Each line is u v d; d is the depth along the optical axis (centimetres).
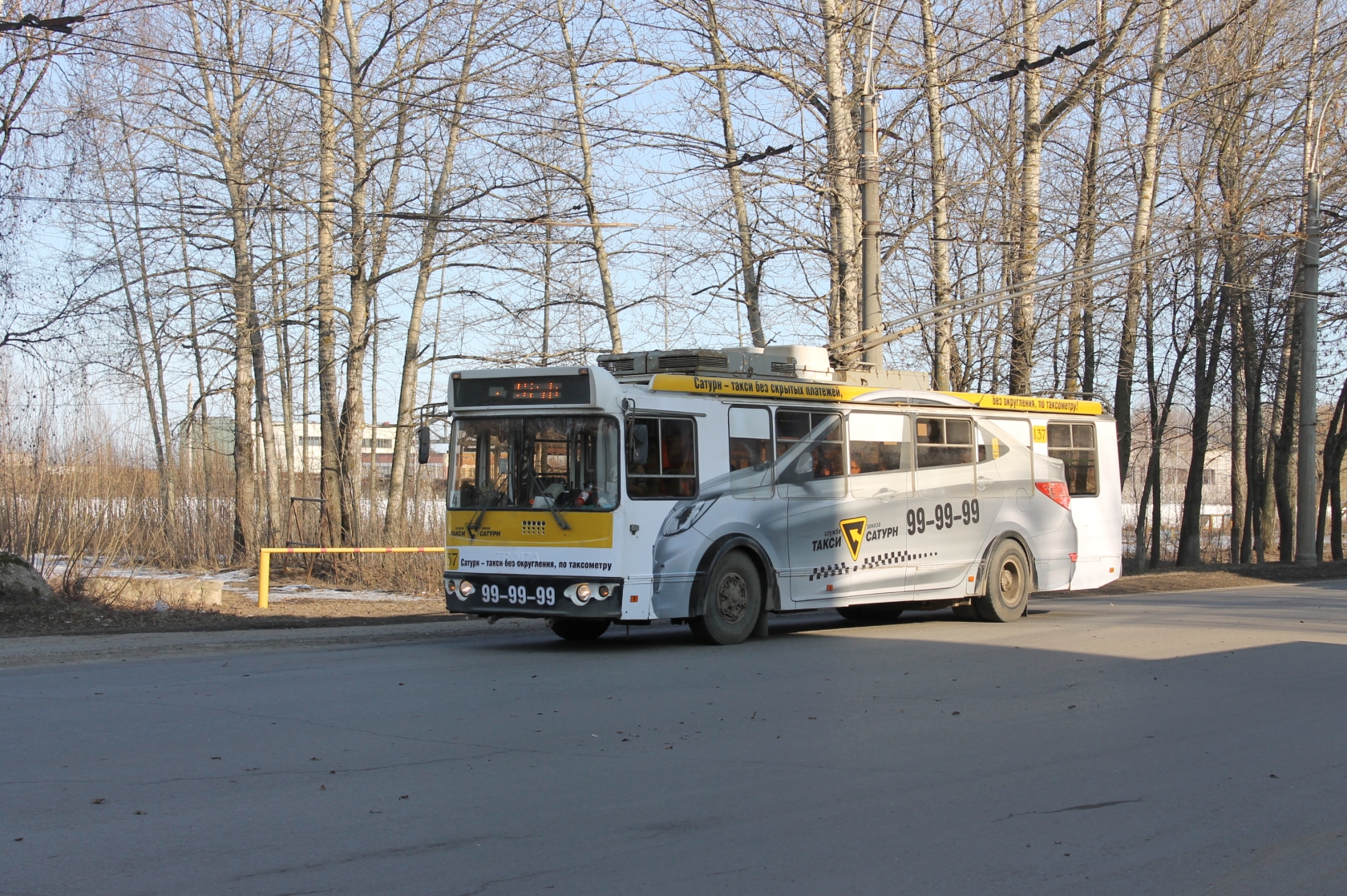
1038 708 963
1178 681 1105
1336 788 712
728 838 592
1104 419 1909
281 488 3334
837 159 2058
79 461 2541
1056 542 1794
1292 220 2944
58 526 2050
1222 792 698
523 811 636
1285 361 3600
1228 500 7956
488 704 955
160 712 907
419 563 2270
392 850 564
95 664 1188
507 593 1301
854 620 1795
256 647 1356
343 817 618
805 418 1469
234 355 2581
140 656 1261
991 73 2383
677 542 1312
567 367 1279
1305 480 3053
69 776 701
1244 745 829
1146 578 2620
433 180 2492
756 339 2530
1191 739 845
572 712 927
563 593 1265
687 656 1267
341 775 711
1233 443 3647
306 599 1998
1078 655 1292
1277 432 4131
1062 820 636
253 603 1925
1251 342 3375
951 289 2523
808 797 675
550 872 536
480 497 1327
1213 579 2609
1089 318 2752
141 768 722
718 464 1362
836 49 2125
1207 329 3161
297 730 841
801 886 523
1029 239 2448
